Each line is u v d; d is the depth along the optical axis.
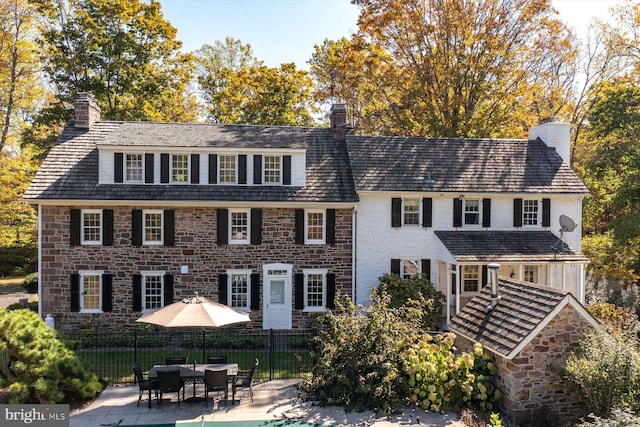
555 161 23.89
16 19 32.62
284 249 20.84
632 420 8.85
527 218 22.67
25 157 35.88
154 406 12.33
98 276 19.91
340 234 21.20
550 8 28.88
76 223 19.56
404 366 12.57
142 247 20.05
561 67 34.31
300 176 21.36
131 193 19.89
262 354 17.34
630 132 25.84
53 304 19.69
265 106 36.53
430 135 31.55
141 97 33.56
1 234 35.72
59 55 30.83
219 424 11.21
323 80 42.03
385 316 13.34
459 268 21.16
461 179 22.31
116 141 20.23
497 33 29.59
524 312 12.40
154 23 33.59
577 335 11.88
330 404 12.44
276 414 11.84
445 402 12.18
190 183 20.70
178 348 18.11
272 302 20.91
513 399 11.56
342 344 12.86
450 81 30.12
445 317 21.48
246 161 21.03
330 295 21.08
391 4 29.84
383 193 21.33
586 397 11.02
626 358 10.38
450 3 29.27
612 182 27.08
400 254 21.75
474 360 12.64
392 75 31.66
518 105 31.52
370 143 23.80
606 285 25.59
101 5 31.53
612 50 30.55
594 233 33.12
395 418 11.64
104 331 19.84
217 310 13.59
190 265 20.33
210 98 43.78
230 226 20.61
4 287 31.53
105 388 13.66
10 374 11.68
